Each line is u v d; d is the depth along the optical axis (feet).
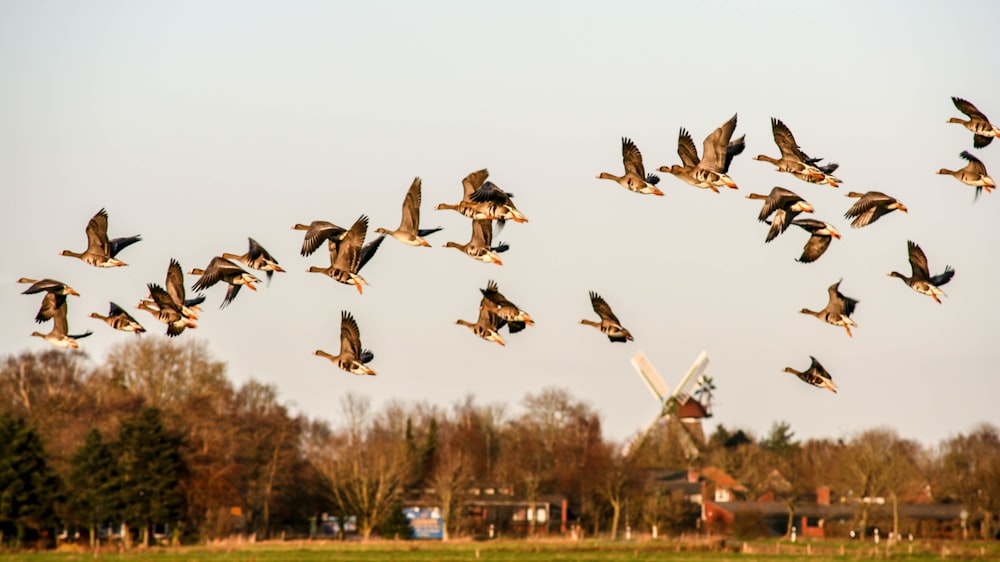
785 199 130.31
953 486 520.42
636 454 518.78
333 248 129.08
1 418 314.14
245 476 365.61
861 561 303.48
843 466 451.53
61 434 358.84
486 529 422.41
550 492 468.75
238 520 380.17
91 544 319.06
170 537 349.20
